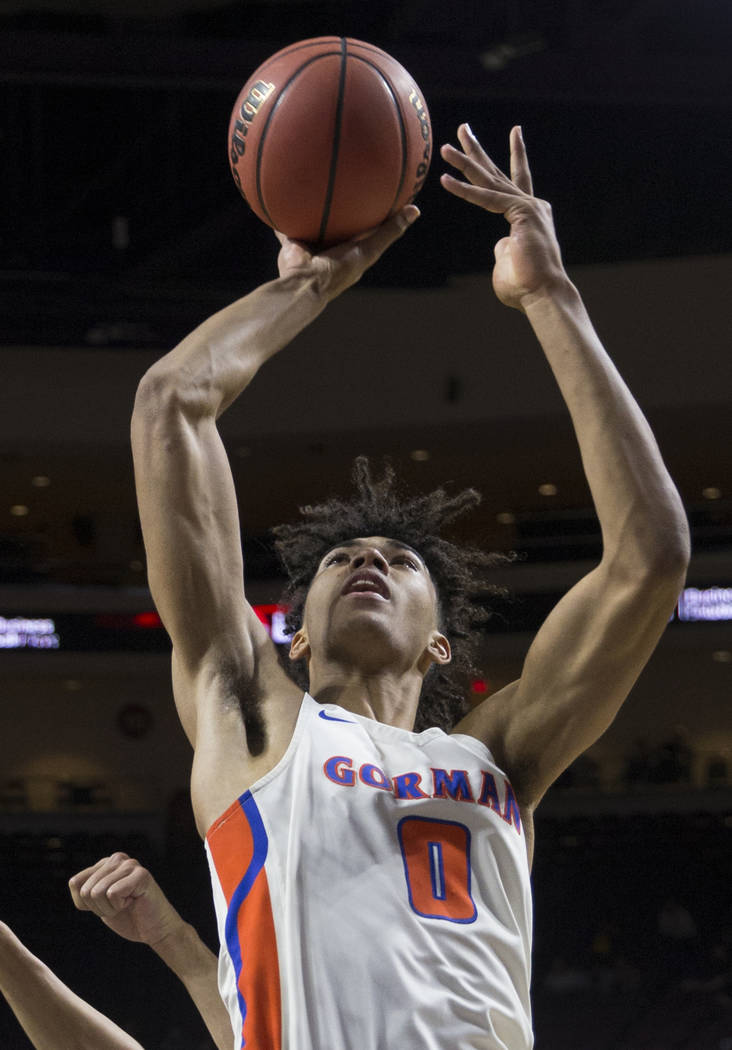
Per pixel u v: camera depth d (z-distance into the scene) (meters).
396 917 1.63
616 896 14.73
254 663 1.88
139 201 13.66
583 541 16.50
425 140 2.34
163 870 14.55
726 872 14.84
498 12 10.81
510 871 1.74
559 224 14.55
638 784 16.14
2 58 10.02
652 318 14.94
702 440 16.25
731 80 10.46
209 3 10.27
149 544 1.88
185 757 18.23
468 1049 1.56
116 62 10.16
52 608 16.72
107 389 15.77
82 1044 2.26
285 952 1.61
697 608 16.27
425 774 1.77
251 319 2.05
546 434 15.82
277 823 1.70
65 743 18.00
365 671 1.95
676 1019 12.08
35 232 13.55
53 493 18.08
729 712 17.86
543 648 1.88
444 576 2.34
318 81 2.28
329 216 2.27
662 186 13.82
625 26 10.59
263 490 18.12
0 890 14.68
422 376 15.48
